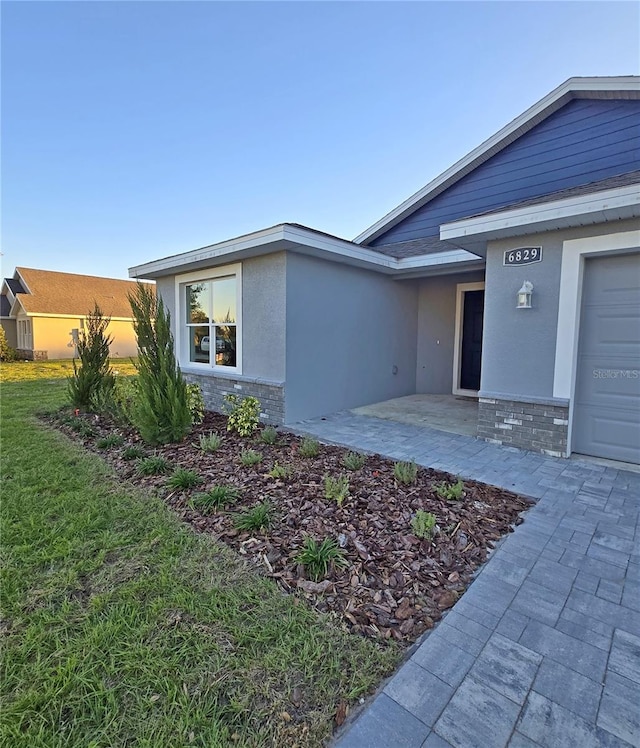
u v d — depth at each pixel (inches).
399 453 193.9
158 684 65.9
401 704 63.2
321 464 173.3
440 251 284.7
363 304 308.5
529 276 194.1
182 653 72.1
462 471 169.2
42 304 878.4
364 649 73.9
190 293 337.1
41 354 866.8
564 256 183.3
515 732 58.9
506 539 114.6
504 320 203.9
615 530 120.0
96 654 71.6
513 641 76.7
